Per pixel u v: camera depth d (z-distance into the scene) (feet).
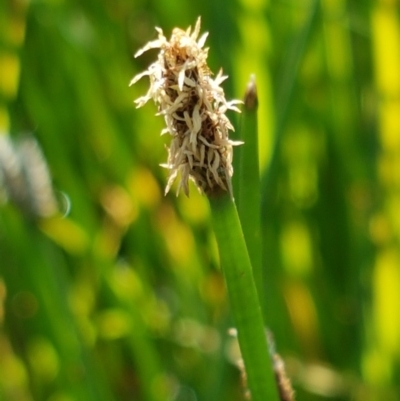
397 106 0.87
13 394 0.97
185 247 1.03
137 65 1.09
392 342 0.91
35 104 1.01
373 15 0.88
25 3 0.99
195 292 1.03
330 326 1.02
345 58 0.96
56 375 0.99
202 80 0.57
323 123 1.00
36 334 1.03
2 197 0.86
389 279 0.89
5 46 0.99
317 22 0.83
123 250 1.16
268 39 0.93
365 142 0.97
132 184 1.03
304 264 1.02
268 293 0.95
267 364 0.61
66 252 1.04
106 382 0.92
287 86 0.82
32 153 0.83
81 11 1.07
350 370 0.97
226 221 0.58
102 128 1.05
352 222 0.99
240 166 0.62
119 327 1.00
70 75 1.05
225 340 0.82
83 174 1.09
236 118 0.78
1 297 0.99
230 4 0.88
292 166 1.01
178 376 1.03
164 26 1.06
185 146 0.57
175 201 1.06
